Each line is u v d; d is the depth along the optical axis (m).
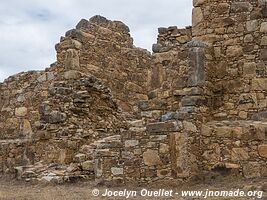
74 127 15.64
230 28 13.15
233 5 13.17
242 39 12.99
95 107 16.47
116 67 18.91
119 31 19.31
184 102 12.50
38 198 11.07
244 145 12.00
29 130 18.20
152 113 13.22
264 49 12.73
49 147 15.55
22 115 18.59
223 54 13.14
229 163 12.10
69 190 12.30
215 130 12.35
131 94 19.50
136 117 18.55
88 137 15.90
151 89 13.52
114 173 12.72
